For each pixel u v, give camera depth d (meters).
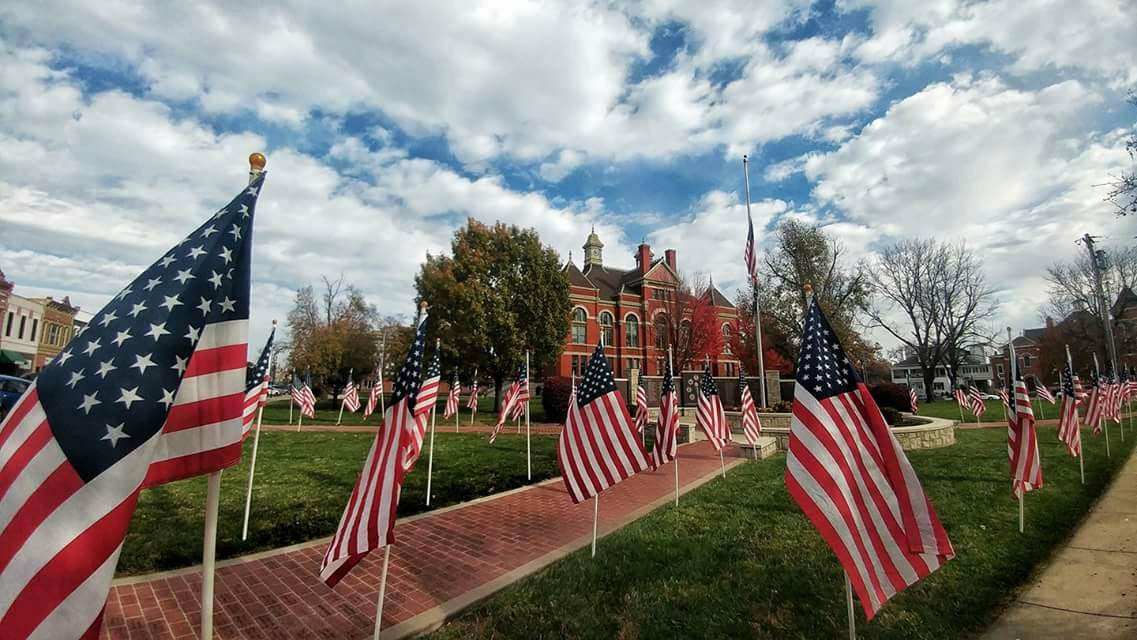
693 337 42.62
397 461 3.70
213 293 2.84
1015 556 5.62
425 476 10.76
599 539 6.52
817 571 5.19
